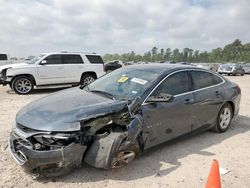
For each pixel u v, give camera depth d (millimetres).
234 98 5957
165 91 4520
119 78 4898
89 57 13484
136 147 3703
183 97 4750
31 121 3523
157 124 4293
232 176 3916
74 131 3369
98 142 3514
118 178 3684
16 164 3955
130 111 3848
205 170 4059
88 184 3500
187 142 5203
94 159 3469
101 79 5270
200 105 5066
